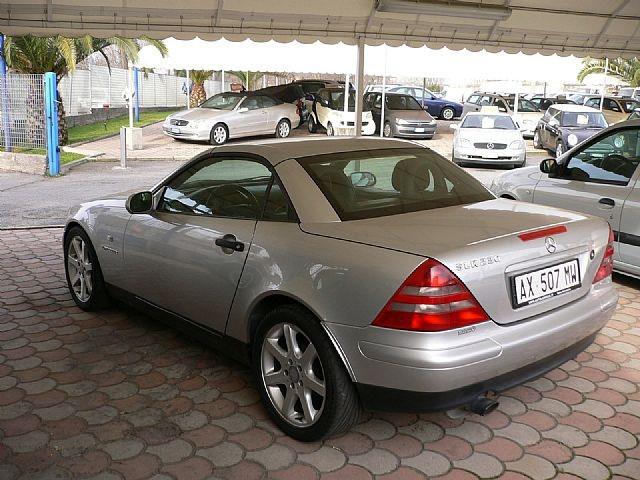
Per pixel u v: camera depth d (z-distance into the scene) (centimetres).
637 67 3578
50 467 307
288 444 328
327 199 342
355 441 331
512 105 2578
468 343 281
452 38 844
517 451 321
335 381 304
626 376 409
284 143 394
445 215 341
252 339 361
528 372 306
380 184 366
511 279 298
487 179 1495
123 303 538
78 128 2572
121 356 439
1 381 400
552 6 802
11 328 491
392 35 830
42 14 694
